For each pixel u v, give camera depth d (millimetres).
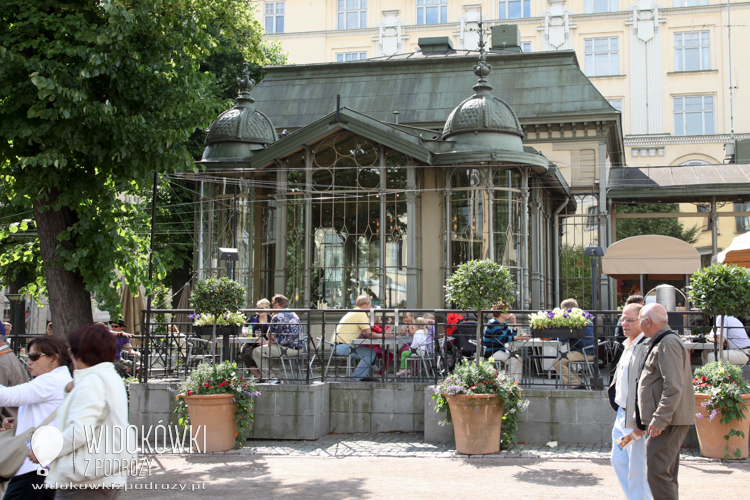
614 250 15789
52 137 9195
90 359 4566
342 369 13102
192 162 10430
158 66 10016
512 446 9211
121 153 9445
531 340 10344
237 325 10727
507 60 22953
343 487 7258
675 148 40312
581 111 21328
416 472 7945
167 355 12055
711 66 40969
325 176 16203
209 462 8773
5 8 9523
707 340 9961
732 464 8109
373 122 15859
